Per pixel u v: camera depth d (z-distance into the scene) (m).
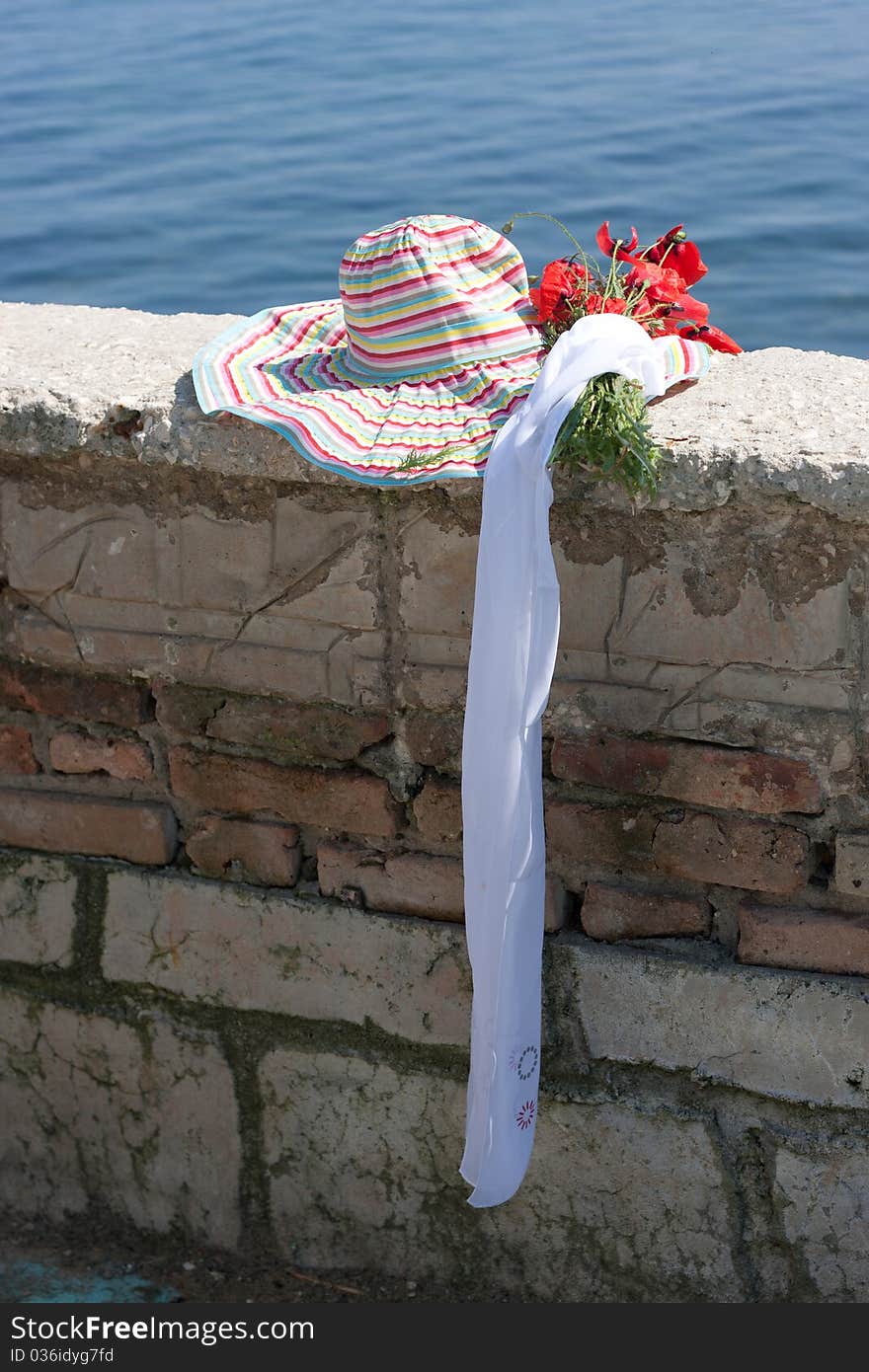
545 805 2.46
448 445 2.26
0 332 2.79
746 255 10.41
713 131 13.08
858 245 10.48
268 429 2.34
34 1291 2.87
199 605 2.52
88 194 12.05
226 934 2.73
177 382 2.49
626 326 2.25
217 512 2.45
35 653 2.66
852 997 2.38
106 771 2.73
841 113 13.47
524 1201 2.70
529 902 2.33
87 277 10.57
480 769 2.28
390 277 2.39
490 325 2.39
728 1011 2.46
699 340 2.52
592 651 2.34
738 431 2.20
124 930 2.80
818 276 10.09
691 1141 2.55
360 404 2.35
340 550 2.41
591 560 2.29
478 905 2.33
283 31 18.05
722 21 17.66
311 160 12.66
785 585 2.20
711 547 2.22
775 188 11.55
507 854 2.29
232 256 10.83
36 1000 2.90
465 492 2.29
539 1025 2.42
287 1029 2.75
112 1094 2.92
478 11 18.94
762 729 2.28
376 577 2.41
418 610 2.41
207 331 2.78
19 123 14.20
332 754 2.55
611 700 2.35
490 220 11.09
